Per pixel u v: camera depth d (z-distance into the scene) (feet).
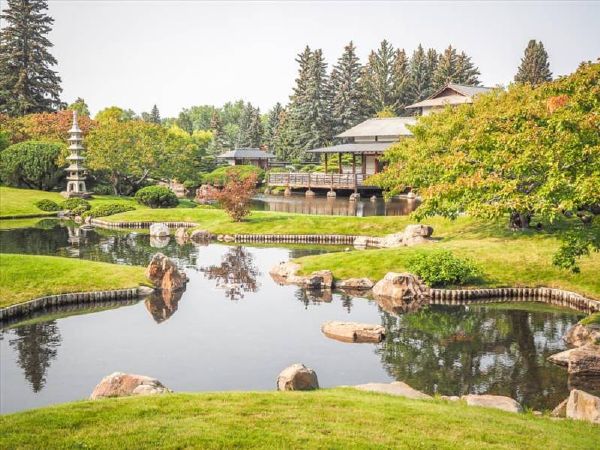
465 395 53.62
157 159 249.34
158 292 98.43
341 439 34.19
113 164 241.96
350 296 97.09
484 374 62.49
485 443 35.01
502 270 102.42
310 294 98.32
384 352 69.56
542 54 393.29
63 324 79.77
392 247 126.52
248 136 445.78
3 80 346.95
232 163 371.35
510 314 86.53
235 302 92.53
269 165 381.40
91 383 58.95
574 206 74.08
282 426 36.06
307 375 50.39
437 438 35.35
